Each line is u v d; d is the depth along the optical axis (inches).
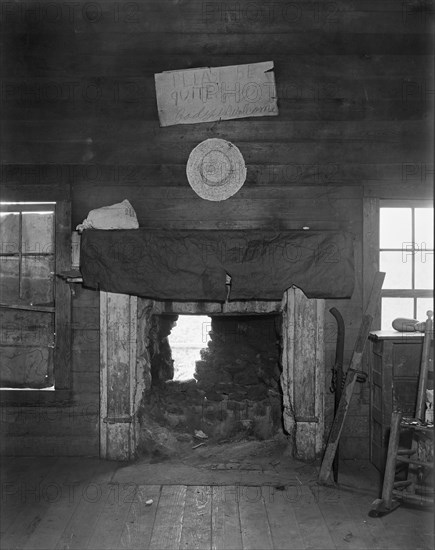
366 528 144.9
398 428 153.5
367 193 188.9
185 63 188.9
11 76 190.5
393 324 179.9
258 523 147.6
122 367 187.8
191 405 208.8
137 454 190.9
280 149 188.9
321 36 188.1
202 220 189.2
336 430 171.6
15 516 150.5
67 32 189.2
